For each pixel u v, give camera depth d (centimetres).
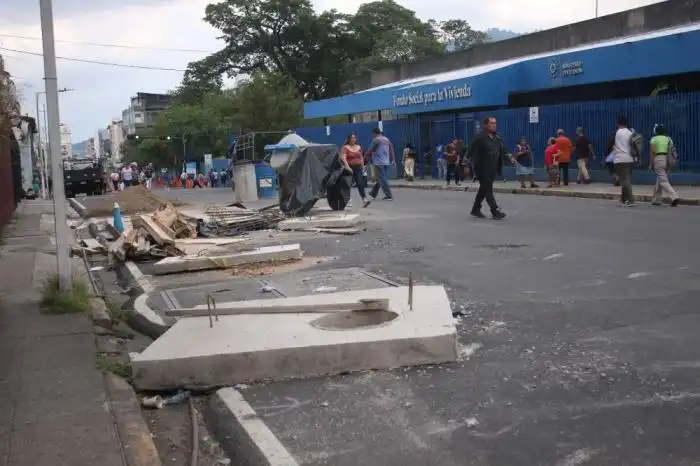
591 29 2725
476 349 554
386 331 539
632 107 2164
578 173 2269
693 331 574
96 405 450
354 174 1783
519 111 2641
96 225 1752
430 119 3197
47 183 4556
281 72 6138
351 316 605
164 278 962
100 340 627
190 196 2927
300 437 413
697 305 653
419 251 1047
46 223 1731
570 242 1055
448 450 387
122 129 13975
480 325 624
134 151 8044
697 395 445
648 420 411
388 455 385
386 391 475
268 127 5244
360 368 516
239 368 510
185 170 6184
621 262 875
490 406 442
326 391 482
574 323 616
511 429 408
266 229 1438
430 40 5600
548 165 2191
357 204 1897
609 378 479
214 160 6053
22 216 1977
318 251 1111
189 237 1334
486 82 2628
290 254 1028
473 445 391
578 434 398
